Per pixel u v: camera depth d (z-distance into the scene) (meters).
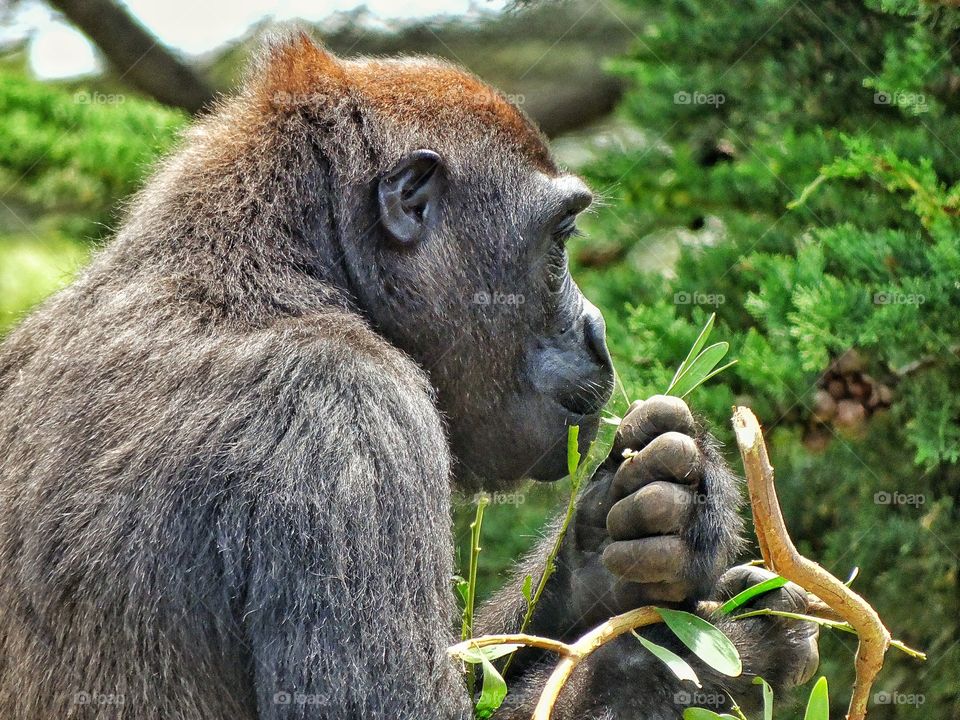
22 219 16.00
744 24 12.12
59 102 16.25
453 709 5.87
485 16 18.39
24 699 5.89
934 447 9.89
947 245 9.68
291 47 7.31
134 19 17.64
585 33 18.19
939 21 10.36
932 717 10.38
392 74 7.38
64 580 5.80
